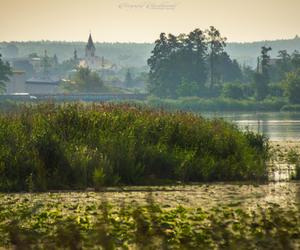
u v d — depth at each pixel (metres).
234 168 68.88
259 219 41.94
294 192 57.81
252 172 69.38
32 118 75.19
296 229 38.19
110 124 73.56
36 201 53.03
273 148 99.00
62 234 32.91
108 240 29.52
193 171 67.94
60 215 44.22
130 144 68.12
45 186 61.03
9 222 41.94
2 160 63.59
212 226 39.56
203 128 76.81
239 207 48.47
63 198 54.72
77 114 73.50
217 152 73.50
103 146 67.75
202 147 73.62
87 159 64.44
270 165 78.44
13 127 70.50
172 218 42.41
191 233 37.94
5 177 62.22
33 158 63.91
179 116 80.56
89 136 69.56
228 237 36.75
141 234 34.41
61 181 62.78
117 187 62.06
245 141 80.50
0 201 53.44
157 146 69.31
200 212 45.66
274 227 39.22
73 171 63.53
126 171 65.75
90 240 34.56
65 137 69.69
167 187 62.16
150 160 68.06
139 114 78.81
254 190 59.56
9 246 34.28
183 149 71.75
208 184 64.75
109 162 64.88
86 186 62.59
